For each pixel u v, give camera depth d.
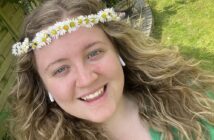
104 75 0.75
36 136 0.86
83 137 0.85
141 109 0.86
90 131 0.84
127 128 0.85
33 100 0.87
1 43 1.73
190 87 0.93
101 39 0.76
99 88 0.75
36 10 0.78
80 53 0.74
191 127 0.85
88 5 0.79
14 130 0.94
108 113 0.77
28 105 0.87
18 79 0.86
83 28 0.74
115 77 0.76
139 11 2.80
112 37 0.83
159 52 0.91
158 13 2.88
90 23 0.74
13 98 0.89
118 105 0.84
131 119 0.86
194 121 0.86
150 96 0.89
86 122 0.85
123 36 0.85
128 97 0.89
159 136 0.84
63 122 0.85
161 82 0.90
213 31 2.39
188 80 0.94
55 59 0.74
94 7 0.80
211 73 0.98
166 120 0.85
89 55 0.74
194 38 2.40
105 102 0.76
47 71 0.76
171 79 0.91
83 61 0.74
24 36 0.80
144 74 0.90
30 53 0.81
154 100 0.88
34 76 0.86
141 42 0.91
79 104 0.77
